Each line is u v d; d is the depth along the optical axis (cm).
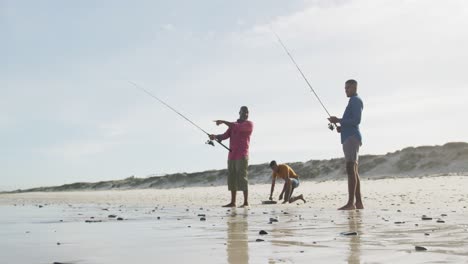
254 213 701
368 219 550
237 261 269
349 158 799
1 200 1562
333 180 3116
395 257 273
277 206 928
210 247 329
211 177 3972
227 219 588
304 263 257
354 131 801
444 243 331
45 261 282
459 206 795
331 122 820
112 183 4509
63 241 382
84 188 4572
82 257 295
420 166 3119
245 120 961
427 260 262
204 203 1140
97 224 547
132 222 568
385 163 3322
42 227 516
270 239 367
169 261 274
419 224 473
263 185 3000
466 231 406
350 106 815
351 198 781
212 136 963
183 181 3981
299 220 550
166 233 433
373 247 315
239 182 944
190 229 467
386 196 1229
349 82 834
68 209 909
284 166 1079
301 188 2150
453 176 2555
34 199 1664
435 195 1207
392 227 447
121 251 320
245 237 386
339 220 541
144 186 4172
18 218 663
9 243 372
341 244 331
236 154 946
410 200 1017
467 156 3045
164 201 1290
